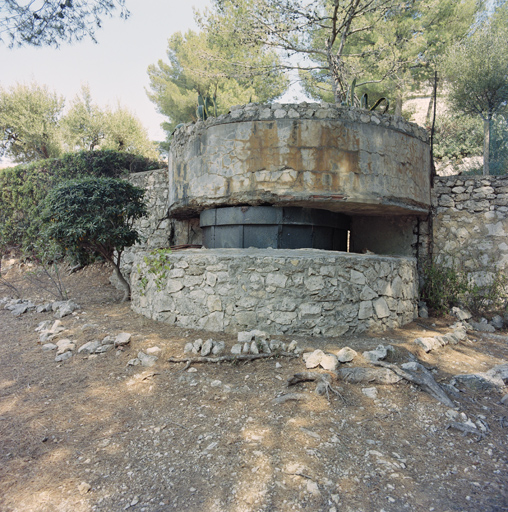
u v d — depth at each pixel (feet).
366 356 15.25
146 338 17.97
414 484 9.14
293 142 20.38
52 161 40.78
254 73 40.68
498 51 36.06
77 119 62.13
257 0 34.01
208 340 16.25
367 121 21.29
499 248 26.23
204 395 13.30
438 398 13.01
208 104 24.95
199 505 8.55
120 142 61.72
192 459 10.12
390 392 13.33
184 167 24.11
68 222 23.94
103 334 19.01
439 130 57.31
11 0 17.56
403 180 22.71
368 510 8.30
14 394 14.20
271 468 9.61
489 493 8.86
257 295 17.92
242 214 21.77
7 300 30.55
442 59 43.11
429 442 10.85
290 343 16.24
